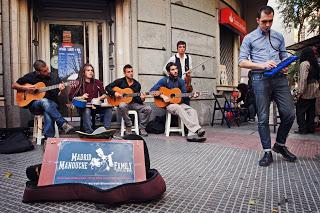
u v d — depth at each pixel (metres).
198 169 3.86
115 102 6.65
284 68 4.00
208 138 6.55
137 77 7.93
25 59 7.07
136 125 6.77
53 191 2.65
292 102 4.20
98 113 6.47
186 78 7.44
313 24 14.52
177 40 8.73
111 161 2.74
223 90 10.43
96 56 8.16
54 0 7.68
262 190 3.07
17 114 6.86
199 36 9.44
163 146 5.48
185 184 3.24
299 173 3.69
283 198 2.85
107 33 8.15
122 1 7.85
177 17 8.73
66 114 7.81
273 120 7.41
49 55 7.85
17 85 5.59
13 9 6.87
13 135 5.09
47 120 5.41
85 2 7.88
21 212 2.48
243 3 13.74
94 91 6.17
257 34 4.17
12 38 6.87
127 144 2.83
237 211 2.54
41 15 7.66
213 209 2.58
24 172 3.69
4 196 2.85
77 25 8.04
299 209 2.60
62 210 2.52
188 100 7.05
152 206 2.62
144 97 6.79
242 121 10.84
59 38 7.93
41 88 5.62
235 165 4.08
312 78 7.05
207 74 9.74
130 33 7.88
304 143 5.81
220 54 11.19
